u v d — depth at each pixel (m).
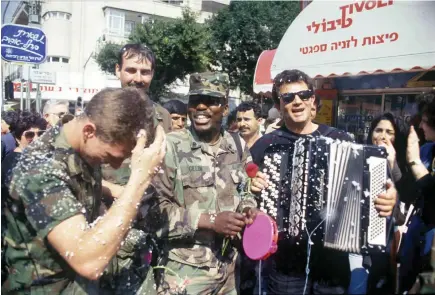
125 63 2.28
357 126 4.37
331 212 1.79
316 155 1.82
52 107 4.05
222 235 1.79
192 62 10.57
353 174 1.80
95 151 1.35
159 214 1.75
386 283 1.90
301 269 1.93
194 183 1.81
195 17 11.35
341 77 4.55
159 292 1.82
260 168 2.02
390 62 3.81
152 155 1.34
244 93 10.98
